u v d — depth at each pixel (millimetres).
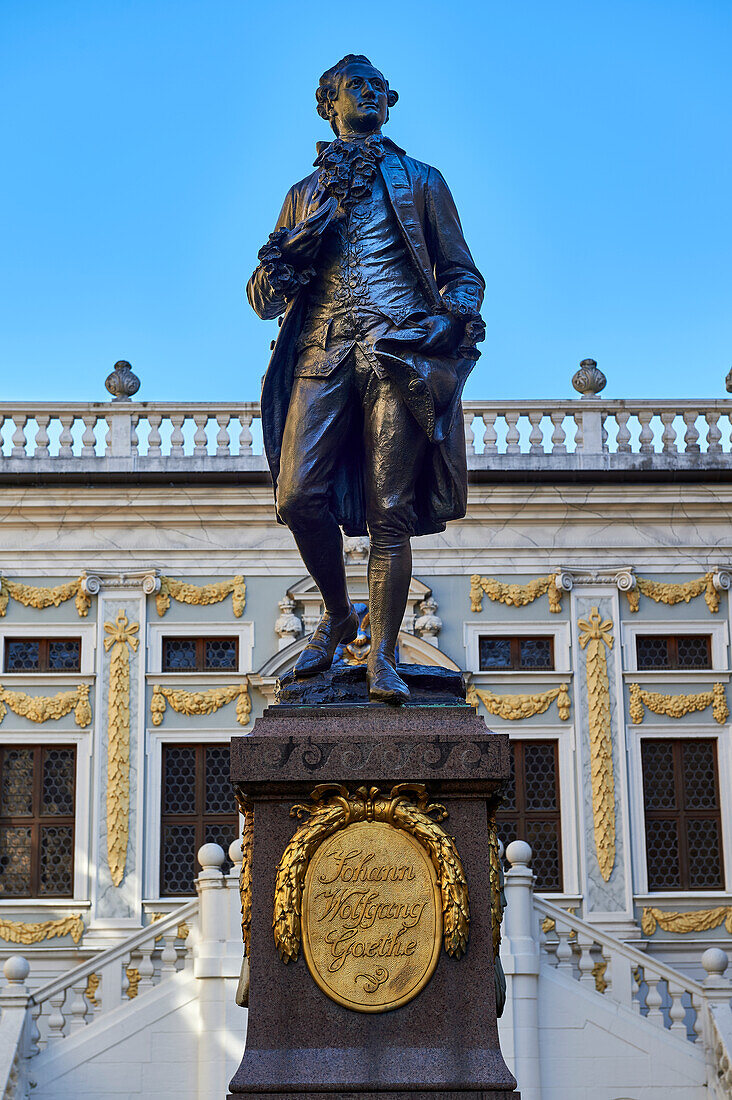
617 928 23219
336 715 6004
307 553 6578
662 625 24781
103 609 24672
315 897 5664
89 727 24172
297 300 6621
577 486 25172
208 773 24156
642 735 24219
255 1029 5562
